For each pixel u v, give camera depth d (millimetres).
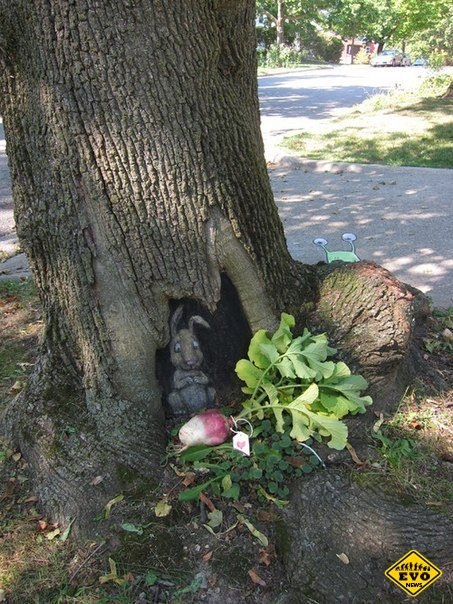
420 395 1467
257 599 1041
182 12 1115
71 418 1309
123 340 1250
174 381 1308
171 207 1185
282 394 1248
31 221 1261
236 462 1185
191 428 1200
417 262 2570
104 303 1235
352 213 3332
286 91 10094
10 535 1184
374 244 2822
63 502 1197
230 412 1309
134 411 1269
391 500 1121
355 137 5359
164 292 1239
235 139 1239
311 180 4152
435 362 1652
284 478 1182
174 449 1257
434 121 5879
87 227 1194
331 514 1097
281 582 1062
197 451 1203
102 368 1276
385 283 1343
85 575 1089
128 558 1096
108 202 1173
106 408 1281
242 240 1267
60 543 1157
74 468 1229
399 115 6383
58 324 1348
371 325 1321
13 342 1961
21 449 1337
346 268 1413
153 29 1099
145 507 1162
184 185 1178
